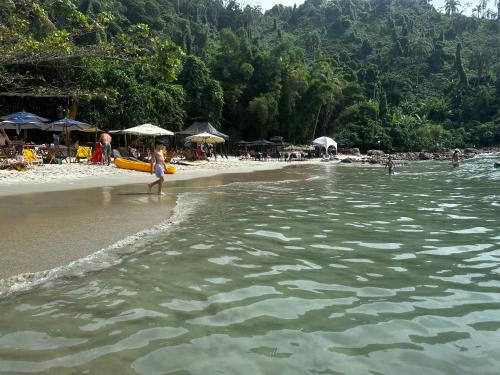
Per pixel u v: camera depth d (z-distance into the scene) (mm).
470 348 3539
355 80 93188
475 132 87562
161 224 8445
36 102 30938
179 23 94188
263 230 8125
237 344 3549
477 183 19469
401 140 68000
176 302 4445
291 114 52406
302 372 3125
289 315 4164
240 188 15906
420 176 24297
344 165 37156
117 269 5523
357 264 5926
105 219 8758
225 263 5875
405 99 100500
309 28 149250
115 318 4027
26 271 5340
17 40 14195
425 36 134500
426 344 3604
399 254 6488
